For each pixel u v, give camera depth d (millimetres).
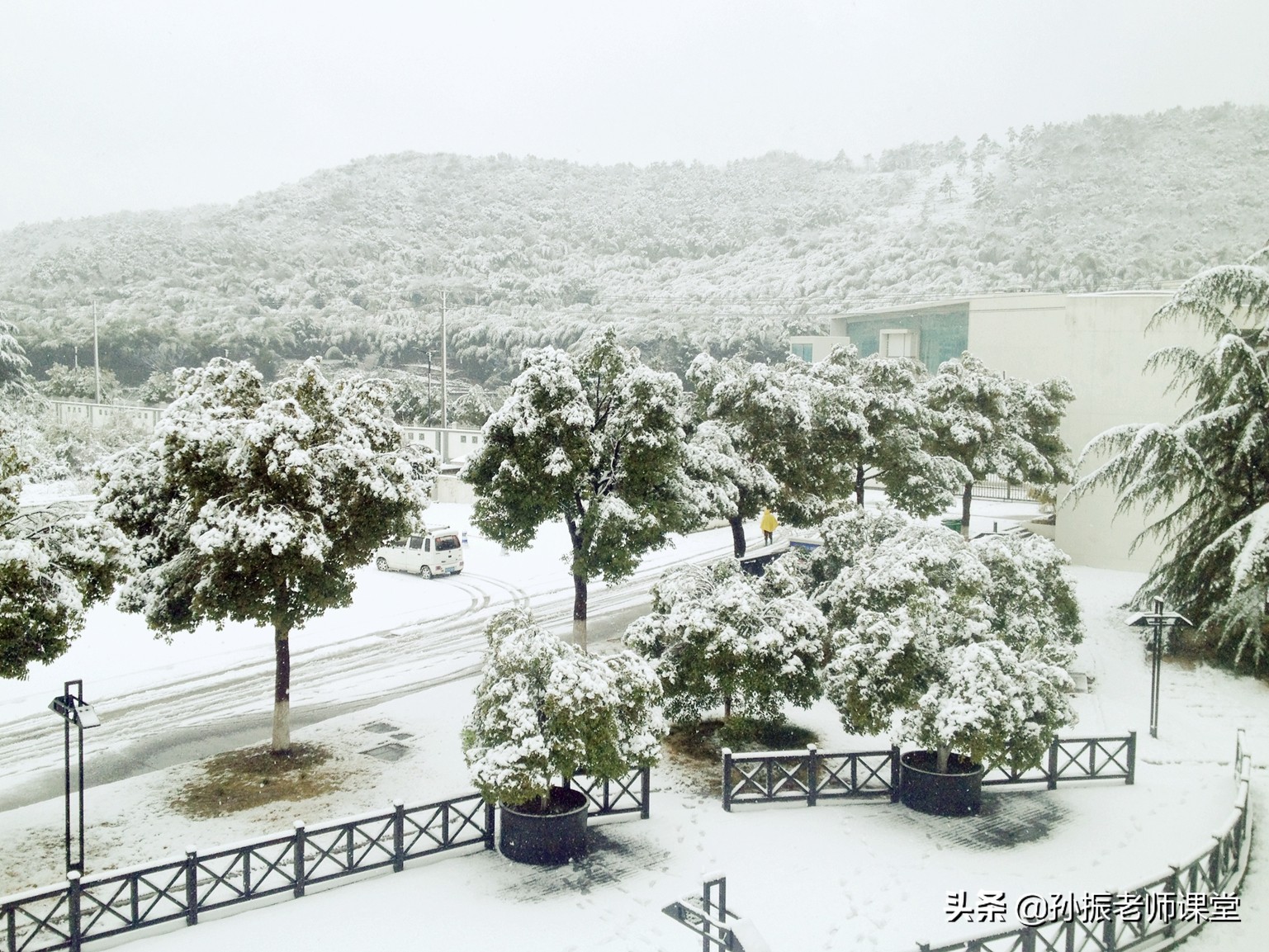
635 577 34594
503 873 12602
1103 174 190000
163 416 14836
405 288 141875
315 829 11984
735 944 9141
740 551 27625
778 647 16281
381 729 18328
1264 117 196000
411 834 13016
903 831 14422
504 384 108875
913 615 16641
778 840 13914
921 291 134000
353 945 10562
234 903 11391
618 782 14594
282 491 14914
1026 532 39625
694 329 112250
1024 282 130125
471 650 24688
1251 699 21766
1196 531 24719
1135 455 24266
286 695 16766
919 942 9180
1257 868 13500
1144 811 15531
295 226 182250
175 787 15336
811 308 130625
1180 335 35094
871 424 31188
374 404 18047
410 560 34688
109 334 98500
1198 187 173875
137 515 16281
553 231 196250
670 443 20281
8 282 140625
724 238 190750
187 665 23031
